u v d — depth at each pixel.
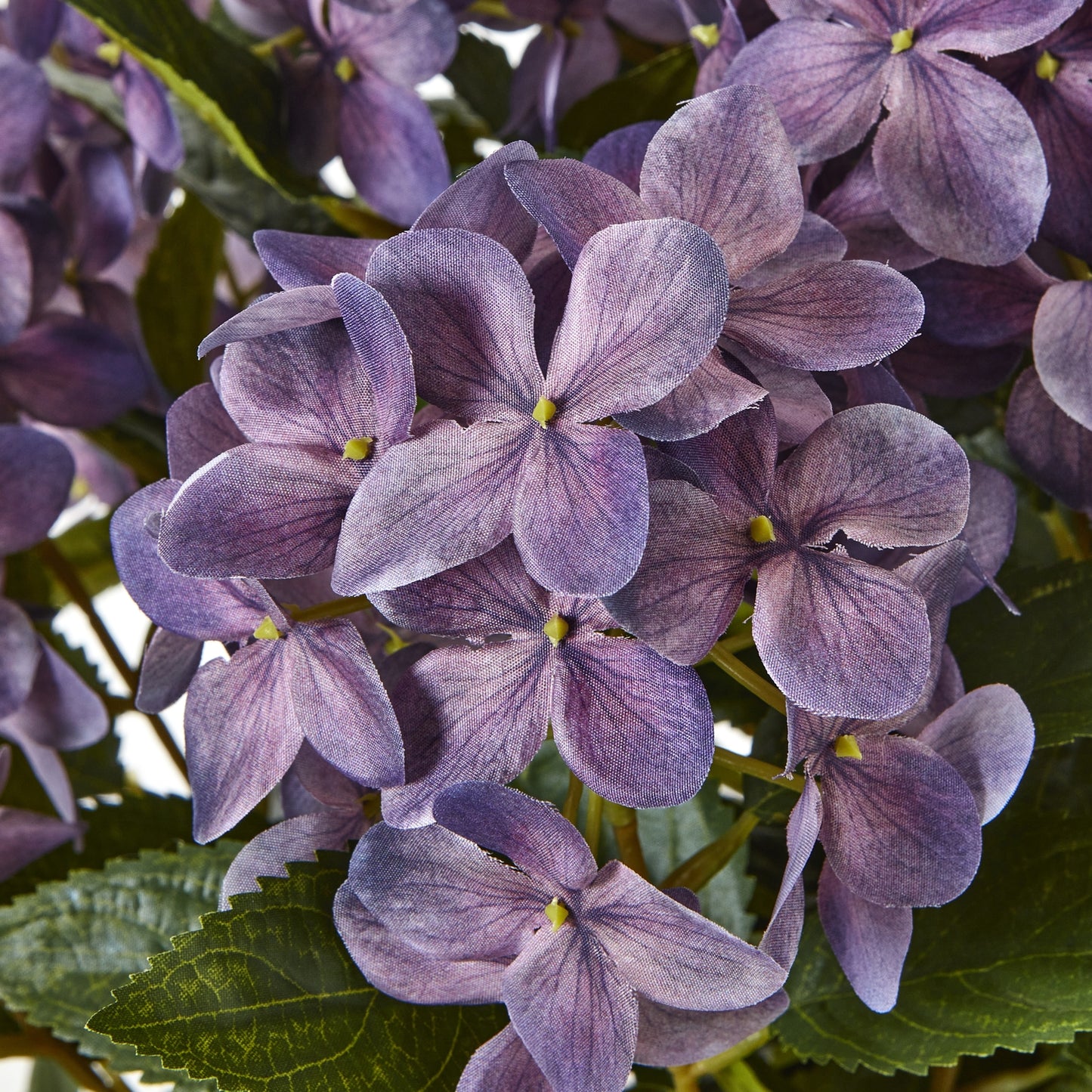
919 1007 0.37
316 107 0.43
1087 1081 0.43
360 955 0.33
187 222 0.48
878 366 0.33
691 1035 0.34
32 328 0.44
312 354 0.32
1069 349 0.36
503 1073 0.33
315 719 0.32
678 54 0.45
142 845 0.46
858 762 0.33
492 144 0.51
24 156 0.44
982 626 0.39
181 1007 0.34
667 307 0.31
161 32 0.43
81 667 0.50
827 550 0.32
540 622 0.32
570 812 0.35
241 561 0.32
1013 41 0.34
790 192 0.33
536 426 0.31
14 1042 0.44
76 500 0.59
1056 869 0.37
